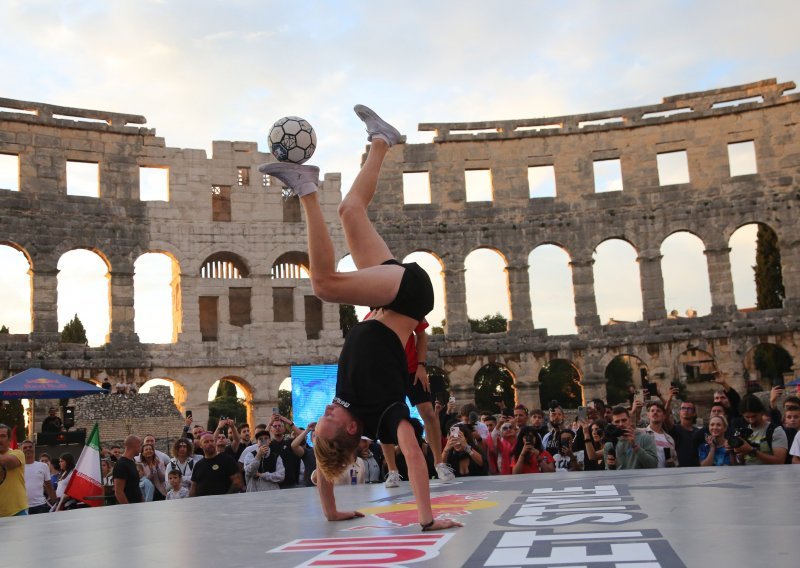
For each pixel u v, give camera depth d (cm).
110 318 5575
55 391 3394
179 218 5831
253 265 5925
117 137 5781
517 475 1314
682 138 6012
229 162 5997
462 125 6162
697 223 5906
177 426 4703
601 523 624
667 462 1762
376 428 768
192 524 780
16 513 1691
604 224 6019
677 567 444
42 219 5500
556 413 2381
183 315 5734
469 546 557
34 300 5412
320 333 5950
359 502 960
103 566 553
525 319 5969
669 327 5828
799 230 5750
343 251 6100
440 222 6084
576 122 6138
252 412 5772
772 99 5881
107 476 2425
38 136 5566
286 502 998
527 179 6128
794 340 5675
